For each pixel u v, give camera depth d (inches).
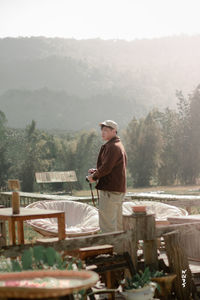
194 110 2346.2
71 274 106.8
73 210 278.1
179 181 2415.1
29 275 107.5
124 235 166.4
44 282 102.4
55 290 92.5
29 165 2304.4
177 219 213.8
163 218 269.4
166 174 2363.4
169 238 173.2
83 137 2561.5
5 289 92.7
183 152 2354.8
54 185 2053.4
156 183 2581.2
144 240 172.1
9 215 175.5
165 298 164.9
